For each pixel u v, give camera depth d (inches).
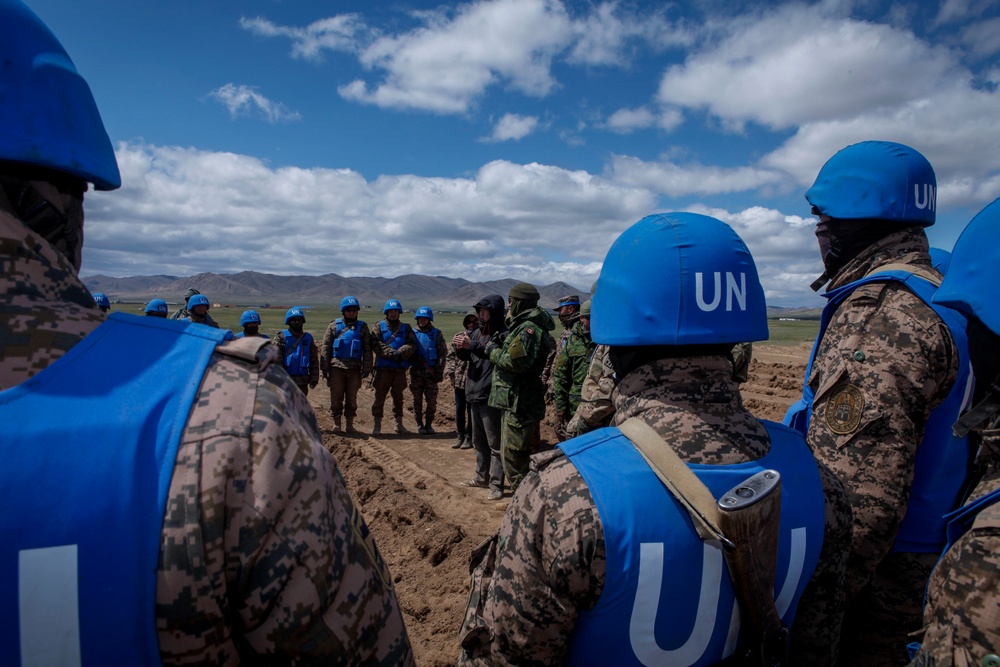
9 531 29.8
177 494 32.8
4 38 34.8
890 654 77.8
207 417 35.0
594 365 163.9
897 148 81.4
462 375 367.6
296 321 415.5
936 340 69.4
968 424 50.3
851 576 70.7
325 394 594.2
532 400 241.1
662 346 55.5
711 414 53.5
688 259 53.7
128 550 31.6
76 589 30.6
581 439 54.6
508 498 272.8
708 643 50.4
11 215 35.3
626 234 59.5
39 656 30.4
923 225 81.7
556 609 49.0
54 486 30.8
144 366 36.5
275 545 34.9
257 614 35.2
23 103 34.4
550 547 48.1
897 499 67.9
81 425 32.6
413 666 44.4
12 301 34.0
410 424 463.8
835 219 84.6
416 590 191.2
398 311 415.8
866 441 69.2
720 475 50.3
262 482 34.6
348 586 38.4
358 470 307.7
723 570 49.4
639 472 50.4
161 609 32.3
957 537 48.2
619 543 46.9
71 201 40.1
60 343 34.6
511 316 237.5
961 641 42.7
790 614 55.2
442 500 272.8
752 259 58.2
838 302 80.5
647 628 48.5
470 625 58.4
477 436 291.6
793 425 85.9
